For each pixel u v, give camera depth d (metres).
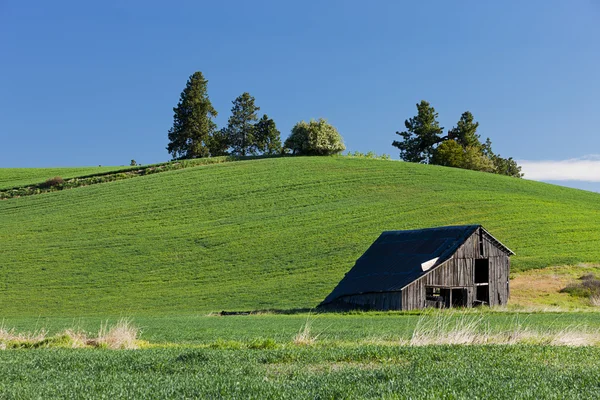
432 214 79.44
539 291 53.22
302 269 62.38
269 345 18.36
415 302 46.16
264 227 76.25
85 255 68.38
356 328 28.14
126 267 64.56
